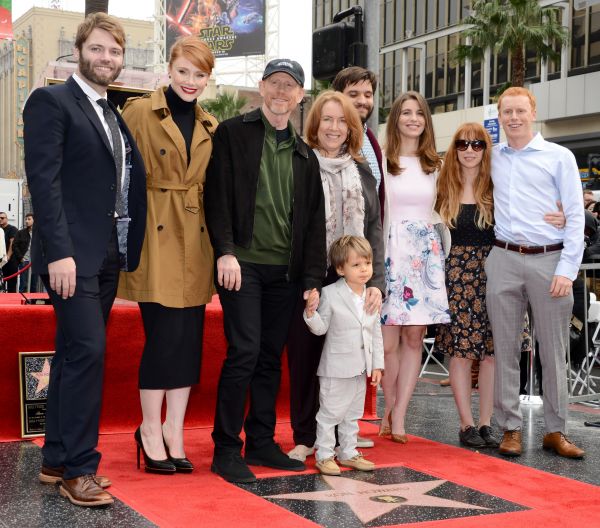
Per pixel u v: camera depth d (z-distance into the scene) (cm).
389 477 394
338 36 657
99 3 1012
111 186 343
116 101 612
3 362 458
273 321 402
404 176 473
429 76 3466
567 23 2689
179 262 378
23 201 2094
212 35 4734
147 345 384
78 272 333
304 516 323
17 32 9925
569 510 340
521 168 461
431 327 539
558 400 459
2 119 12350
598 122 2489
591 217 874
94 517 313
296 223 390
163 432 396
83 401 332
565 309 457
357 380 410
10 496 341
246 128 384
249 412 414
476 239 480
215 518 315
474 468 418
